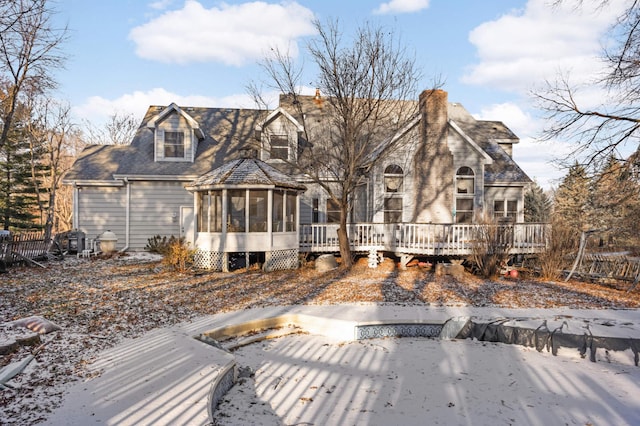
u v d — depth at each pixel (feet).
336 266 52.80
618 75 36.73
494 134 79.71
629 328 26.23
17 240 48.65
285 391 19.07
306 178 61.26
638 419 16.84
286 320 29.78
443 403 18.17
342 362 23.31
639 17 33.73
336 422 16.12
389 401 18.26
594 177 41.19
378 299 35.35
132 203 62.08
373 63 48.34
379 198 61.26
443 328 28.76
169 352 21.06
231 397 18.04
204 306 31.91
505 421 16.57
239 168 50.29
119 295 34.40
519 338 26.78
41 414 14.24
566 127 41.09
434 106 59.26
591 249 52.39
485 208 66.69
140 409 14.71
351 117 49.39
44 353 20.62
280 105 72.84
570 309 32.58
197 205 51.62
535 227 51.62
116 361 19.74
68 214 137.69
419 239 51.11
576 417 16.99
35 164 116.67
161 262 53.42
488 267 47.52
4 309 28.63
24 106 83.05
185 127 65.00
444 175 59.11
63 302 31.19
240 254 52.60
